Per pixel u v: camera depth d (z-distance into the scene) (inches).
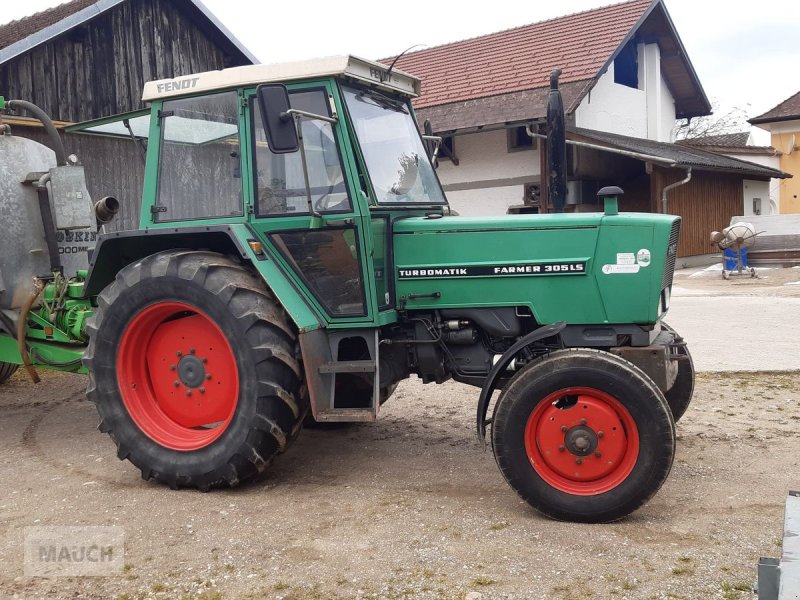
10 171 224.4
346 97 169.9
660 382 158.4
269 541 142.3
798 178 1117.1
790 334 356.8
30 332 223.1
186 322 176.9
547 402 150.5
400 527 147.7
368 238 166.9
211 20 466.0
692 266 772.6
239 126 172.7
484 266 171.8
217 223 177.3
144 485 177.2
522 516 152.8
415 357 180.1
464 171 701.9
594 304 166.6
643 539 139.5
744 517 149.3
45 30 375.9
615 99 742.5
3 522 155.1
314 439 214.8
